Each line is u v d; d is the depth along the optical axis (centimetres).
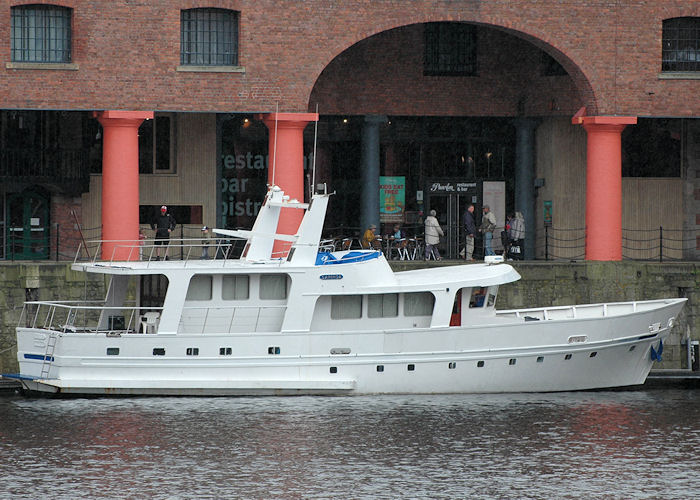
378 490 9194
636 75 13750
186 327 11038
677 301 11850
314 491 9162
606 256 13788
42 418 10575
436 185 15738
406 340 11125
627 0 13700
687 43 13925
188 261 11175
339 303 11131
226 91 13262
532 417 10819
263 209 11294
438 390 11250
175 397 11050
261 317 11094
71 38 13100
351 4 13388
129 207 13188
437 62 15475
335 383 11069
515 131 15738
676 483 9419
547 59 15188
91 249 14812
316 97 15212
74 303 12169
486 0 13550
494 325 11212
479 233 15588
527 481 9412
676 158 15650
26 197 14650
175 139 15025
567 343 11356
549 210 15450
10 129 14325
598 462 9800
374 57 15325
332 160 15500
